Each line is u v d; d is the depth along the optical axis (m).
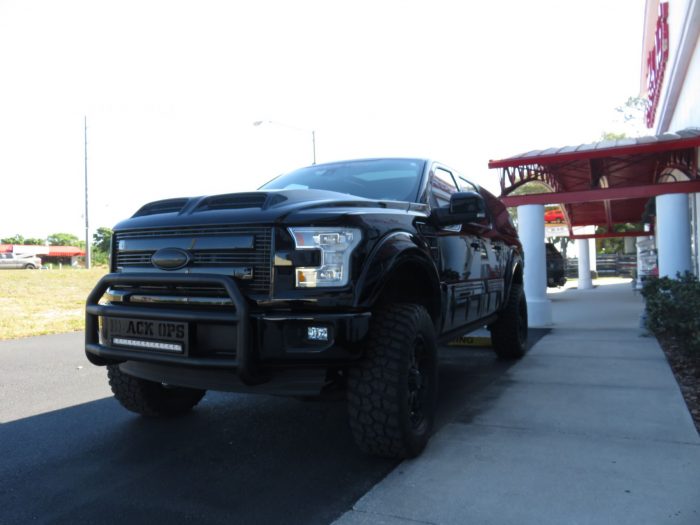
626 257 36.38
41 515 2.79
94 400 5.14
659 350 7.02
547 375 5.81
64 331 10.62
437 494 2.95
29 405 4.97
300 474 3.30
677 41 11.98
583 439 3.75
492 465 3.32
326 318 3.02
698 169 10.23
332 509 2.82
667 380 5.38
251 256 3.16
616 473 3.16
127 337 3.45
